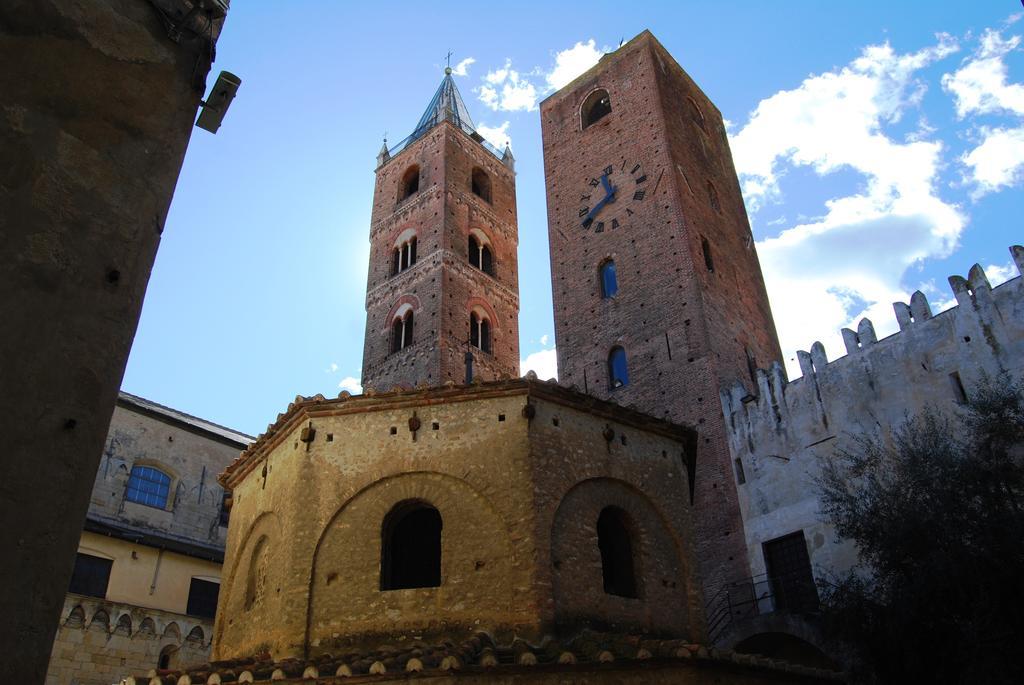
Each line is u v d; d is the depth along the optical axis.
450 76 76.12
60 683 29.12
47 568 6.79
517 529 17.91
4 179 7.56
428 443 19.27
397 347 58.59
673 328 41.00
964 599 21.75
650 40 53.47
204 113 10.41
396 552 19.45
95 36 8.95
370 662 15.05
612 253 46.56
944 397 29.59
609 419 21.05
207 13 10.19
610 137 51.47
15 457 6.88
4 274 7.27
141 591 33.88
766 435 34.62
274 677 14.71
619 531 20.67
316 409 19.78
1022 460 24.89
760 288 50.78
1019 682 20.31
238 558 21.19
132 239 8.50
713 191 51.31
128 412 40.16
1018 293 28.75
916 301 31.66
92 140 8.49
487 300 61.38
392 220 66.12
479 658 14.88
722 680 15.40
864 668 24.98
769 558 32.44
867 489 28.44
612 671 14.73
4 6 8.16
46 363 7.35
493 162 71.25
